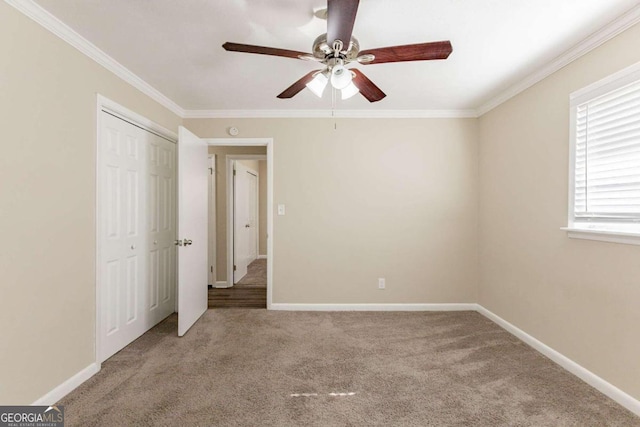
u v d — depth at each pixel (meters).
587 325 1.95
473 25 1.78
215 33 1.89
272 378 2.01
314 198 3.38
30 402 1.60
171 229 3.21
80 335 1.94
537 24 1.77
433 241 3.37
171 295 3.23
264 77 2.51
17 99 1.54
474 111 3.32
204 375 2.04
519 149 2.63
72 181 1.88
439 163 3.36
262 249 7.28
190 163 2.89
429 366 2.16
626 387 1.71
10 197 1.51
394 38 1.92
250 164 6.53
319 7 1.63
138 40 1.96
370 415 1.65
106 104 2.16
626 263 1.71
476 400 1.77
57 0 1.57
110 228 2.28
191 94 2.89
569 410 1.68
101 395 1.81
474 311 3.33
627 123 1.74
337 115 3.36
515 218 2.69
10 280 1.51
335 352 2.38
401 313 3.28
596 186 1.93
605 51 1.83
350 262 3.39
